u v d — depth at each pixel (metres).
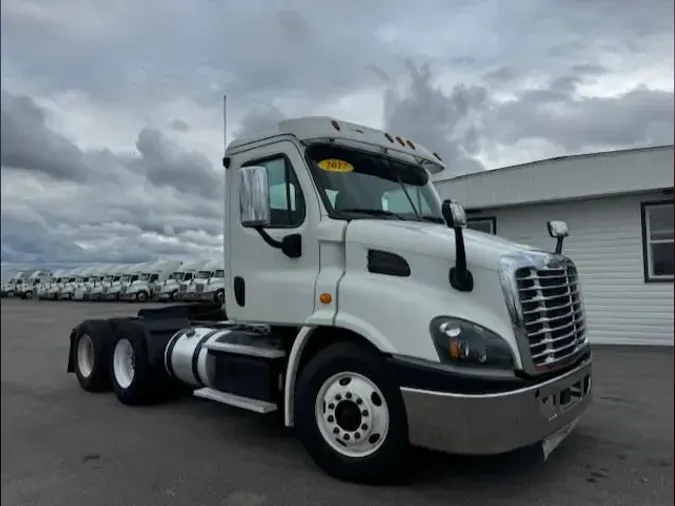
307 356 4.61
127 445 5.27
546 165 11.91
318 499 3.96
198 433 5.61
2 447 5.27
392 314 3.98
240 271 5.12
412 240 4.14
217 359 5.43
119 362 7.14
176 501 4.00
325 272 4.48
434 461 4.63
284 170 4.85
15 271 55.56
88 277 47.12
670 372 8.38
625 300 11.61
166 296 36.69
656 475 4.33
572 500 3.91
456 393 3.68
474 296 3.91
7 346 13.39
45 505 4.00
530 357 3.79
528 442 3.72
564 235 5.10
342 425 4.22
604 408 6.26
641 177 10.98
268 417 6.18
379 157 5.18
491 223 12.96
